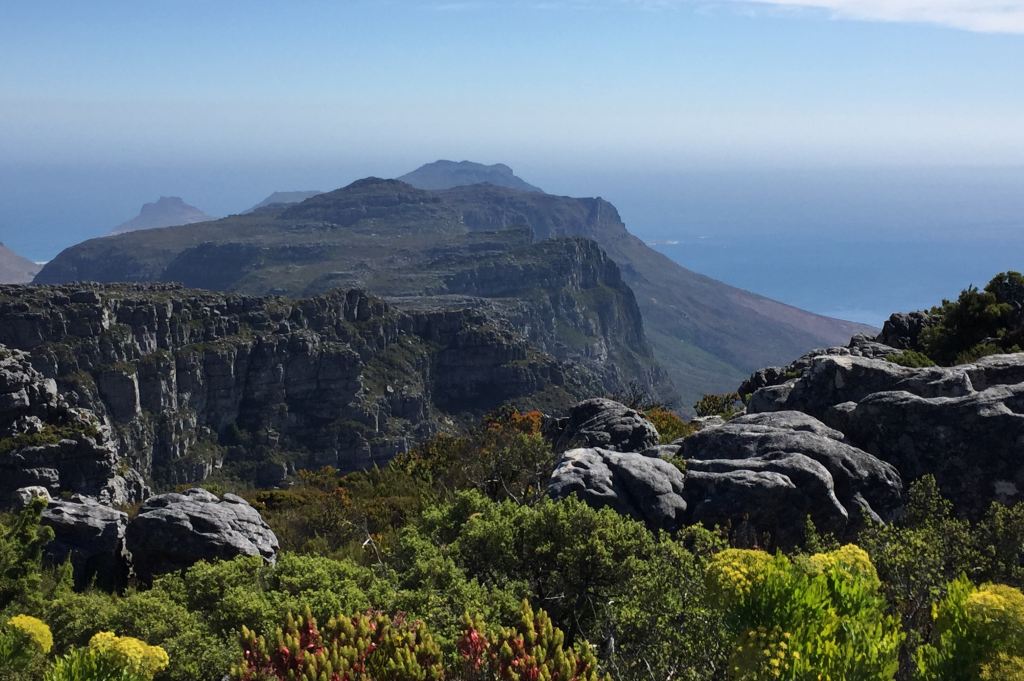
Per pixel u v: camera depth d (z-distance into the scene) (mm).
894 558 13680
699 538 14727
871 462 21734
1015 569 14555
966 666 8727
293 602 14688
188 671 13539
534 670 9547
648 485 20578
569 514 16062
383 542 28531
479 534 16781
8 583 22281
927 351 46719
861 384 26641
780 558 9953
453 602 14562
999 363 26438
